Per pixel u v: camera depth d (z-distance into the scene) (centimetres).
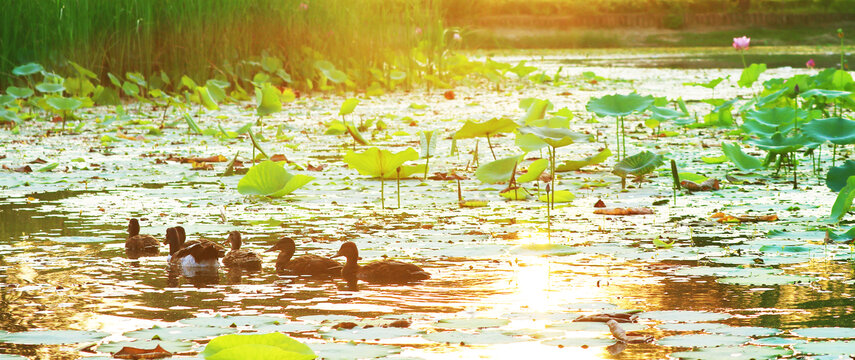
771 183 1244
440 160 1508
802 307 630
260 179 1139
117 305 651
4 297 674
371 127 1995
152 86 2455
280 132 1811
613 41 5909
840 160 1434
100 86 2316
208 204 1105
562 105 2480
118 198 1145
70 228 949
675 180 1102
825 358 512
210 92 2344
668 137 1798
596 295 670
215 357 458
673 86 3062
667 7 6391
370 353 524
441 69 3206
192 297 677
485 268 764
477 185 1254
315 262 764
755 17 6206
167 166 1442
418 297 670
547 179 1288
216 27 2617
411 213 1041
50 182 1273
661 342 548
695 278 722
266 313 627
